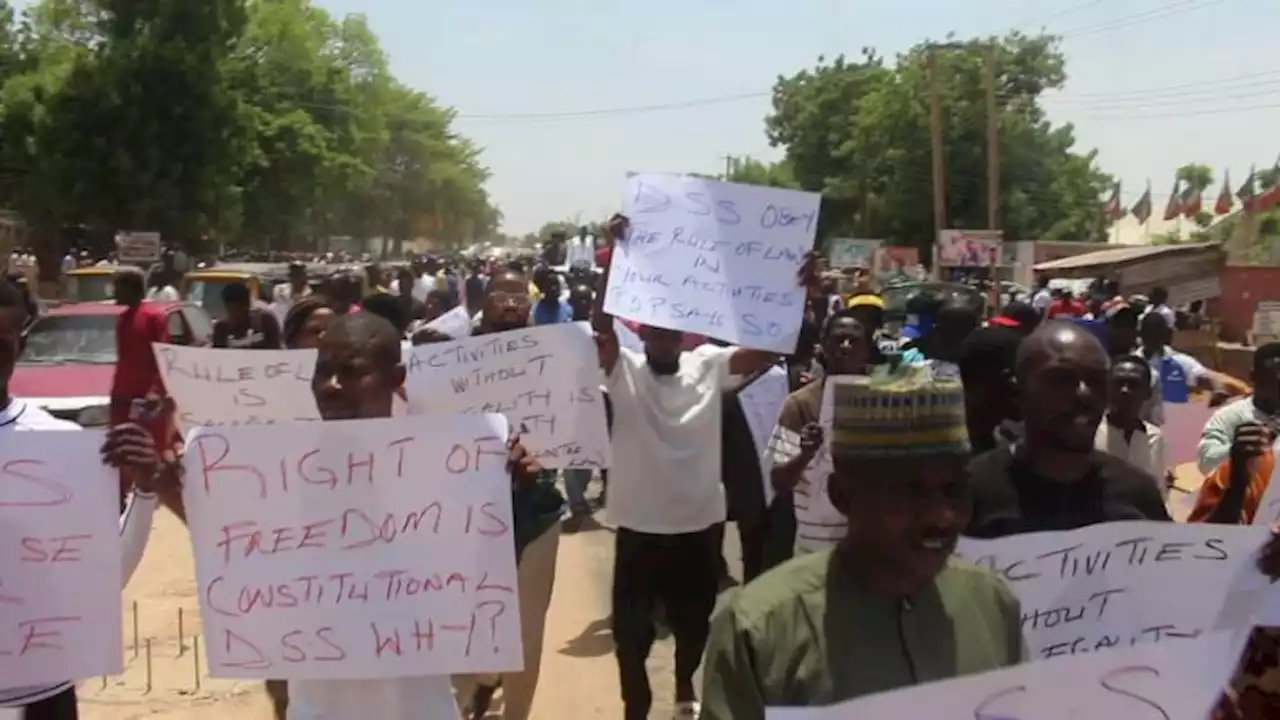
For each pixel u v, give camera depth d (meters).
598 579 9.25
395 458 3.36
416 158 112.31
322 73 57.50
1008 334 4.63
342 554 3.35
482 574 3.34
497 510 3.34
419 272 32.72
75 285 20.95
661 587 5.73
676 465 5.64
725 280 5.54
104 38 39.25
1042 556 3.14
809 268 5.55
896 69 57.62
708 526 5.74
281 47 56.53
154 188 38.19
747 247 5.57
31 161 38.69
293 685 3.50
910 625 2.39
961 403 2.43
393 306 7.69
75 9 41.03
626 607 5.73
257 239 48.25
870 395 2.38
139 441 3.49
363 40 80.56
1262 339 27.80
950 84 54.09
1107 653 2.20
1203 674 2.21
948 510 2.37
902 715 2.14
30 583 3.51
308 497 3.36
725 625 2.37
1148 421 7.42
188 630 7.70
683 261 5.58
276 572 3.35
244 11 39.56
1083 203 61.53
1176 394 10.62
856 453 2.38
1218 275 37.56
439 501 3.35
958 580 2.52
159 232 38.72
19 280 16.52
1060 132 58.56
